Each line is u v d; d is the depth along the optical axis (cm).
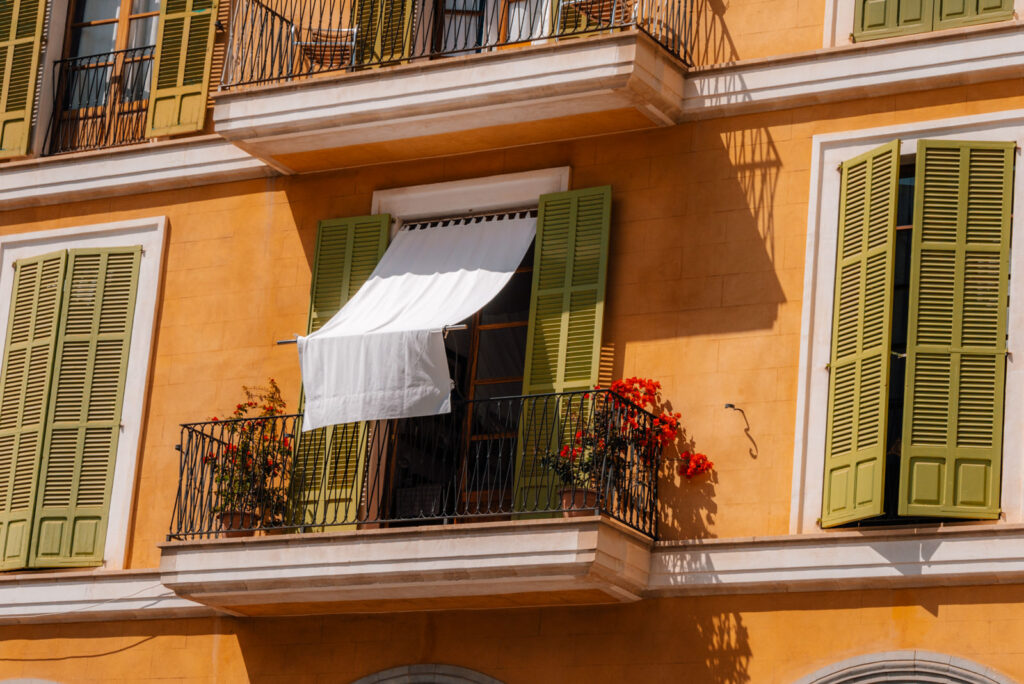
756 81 1784
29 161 2075
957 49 1709
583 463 1689
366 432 1839
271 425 1898
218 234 1994
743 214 1766
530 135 1862
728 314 1745
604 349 1788
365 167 1952
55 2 2128
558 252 1822
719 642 1664
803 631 1636
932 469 1609
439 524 1805
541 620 1744
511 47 1945
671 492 1723
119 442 1956
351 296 1895
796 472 1673
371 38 1955
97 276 2009
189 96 2034
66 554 1931
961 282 1644
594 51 1766
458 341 1894
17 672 1931
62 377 1981
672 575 1689
